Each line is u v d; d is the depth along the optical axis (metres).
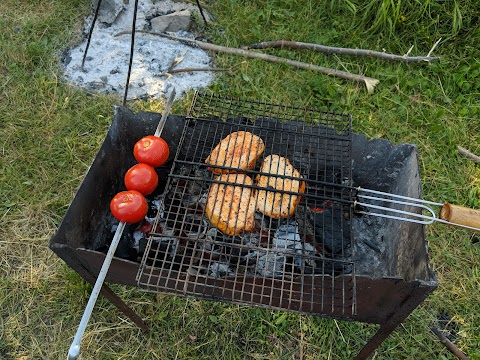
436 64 1.46
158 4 1.59
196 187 0.88
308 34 1.55
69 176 1.21
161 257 0.80
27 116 1.31
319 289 0.73
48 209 1.15
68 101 1.34
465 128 1.35
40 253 1.09
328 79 1.43
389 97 1.41
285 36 1.53
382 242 0.95
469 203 1.21
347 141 0.89
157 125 0.93
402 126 1.34
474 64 1.45
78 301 1.01
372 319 0.78
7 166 1.21
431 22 1.50
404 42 1.53
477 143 1.33
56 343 0.97
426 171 1.26
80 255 0.71
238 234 0.78
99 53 1.46
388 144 0.90
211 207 0.78
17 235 1.11
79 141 1.28
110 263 0.72
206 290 0.74
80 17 1.54
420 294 0.67
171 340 0.97
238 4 1.60
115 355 0.95
